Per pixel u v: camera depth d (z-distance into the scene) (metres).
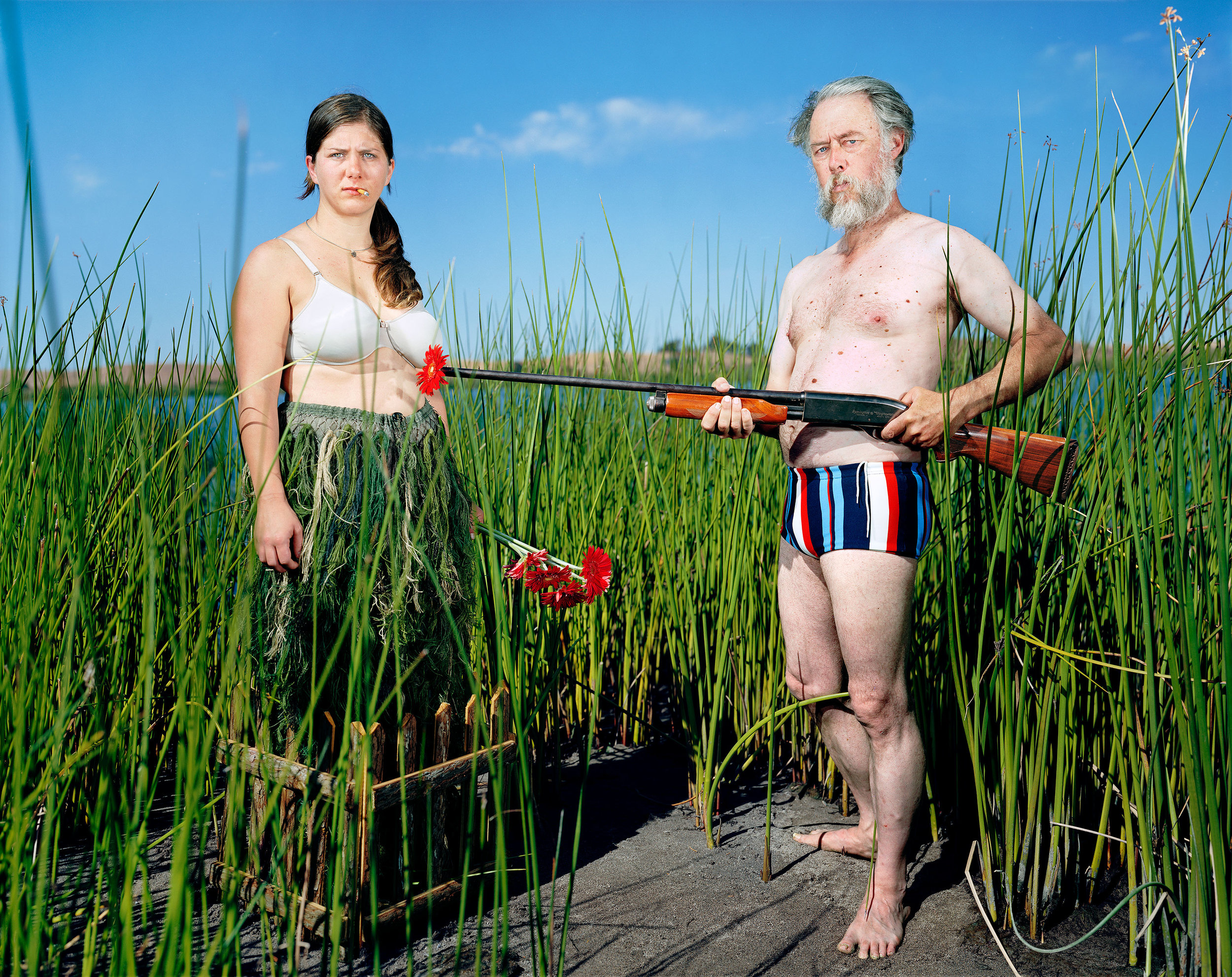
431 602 2.00
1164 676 1.82
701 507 3.33
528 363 3.20
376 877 1.88
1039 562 2.07
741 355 3.71
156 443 2.44
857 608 2.03
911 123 2.16
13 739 1.50
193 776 1.26
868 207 2.13
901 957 2.03
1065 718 2.05
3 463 1.87
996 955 2.03
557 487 3.05
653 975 1.95
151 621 1.27
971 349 2.28
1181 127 1.52
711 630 3.16
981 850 2.18
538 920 1.62
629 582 3.37
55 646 1.81
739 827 2.74
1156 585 1.91
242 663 1.72
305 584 1.92
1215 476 1.54
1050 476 1.94
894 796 2.07
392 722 2.05
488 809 2.21
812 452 2.15
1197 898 1.70
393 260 2.12
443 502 2.04
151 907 1.57
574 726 3.32
